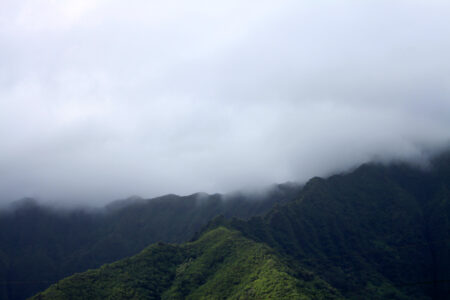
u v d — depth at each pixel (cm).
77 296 19212
